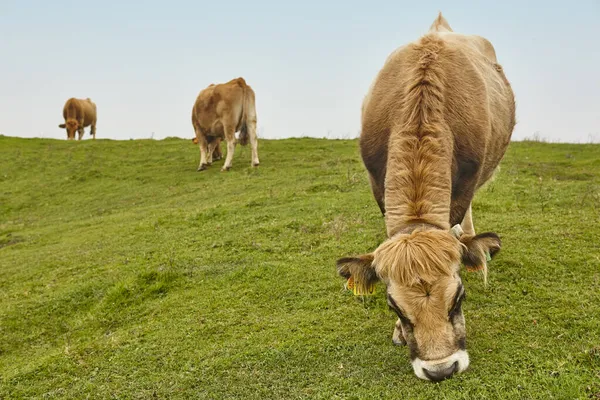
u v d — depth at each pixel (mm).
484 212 9859
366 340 5898
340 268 4758
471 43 7395
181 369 5977
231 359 5941
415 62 5785
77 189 19094
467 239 4645
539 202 10336
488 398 4562
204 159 19141
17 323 8312
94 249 11391
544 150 18844
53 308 8617
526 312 5930
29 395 5996
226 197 14367
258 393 5320
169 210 14102
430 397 4742
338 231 9414
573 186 11492
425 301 4227
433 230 4449
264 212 11703
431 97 5293
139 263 9633
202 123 18625
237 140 18969
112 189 18406
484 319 5902
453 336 4312
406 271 4238
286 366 5668
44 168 22328
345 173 15172
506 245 7699
